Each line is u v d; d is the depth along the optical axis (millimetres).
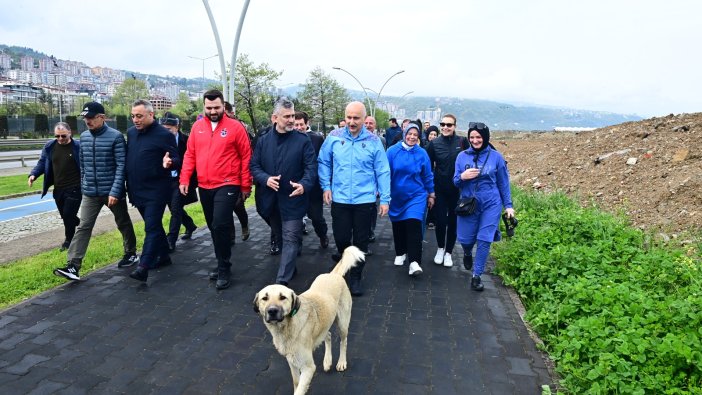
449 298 5242
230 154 5270
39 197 13055
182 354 3910
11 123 41562
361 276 5844
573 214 7328
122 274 5859
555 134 30844
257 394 3373
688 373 3295
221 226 5250
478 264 5492
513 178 13578
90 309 4777
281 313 2986
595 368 3305
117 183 5477
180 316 4645
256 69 37375
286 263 5266
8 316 4578
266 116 38562
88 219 5586
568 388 3402
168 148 5637
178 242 7477
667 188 8109
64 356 3852
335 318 3838
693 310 3906
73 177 6777
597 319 3904
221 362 3793
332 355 3959
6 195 12727
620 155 11094
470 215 5582
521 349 4055
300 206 5352
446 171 6293
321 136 7613
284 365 3764
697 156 9141
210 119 5289
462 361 3846
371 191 5344
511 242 6719
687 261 5320
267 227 8688
